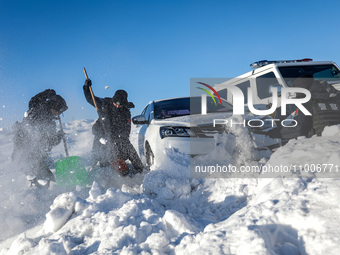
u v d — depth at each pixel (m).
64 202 2.96
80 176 4.81
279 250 1.74
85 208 2.93
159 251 1.93
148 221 2.47
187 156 4.00
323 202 1.95
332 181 2.20
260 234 1.72
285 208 1.96
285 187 2.35
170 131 4.35
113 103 5.36
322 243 1.65
